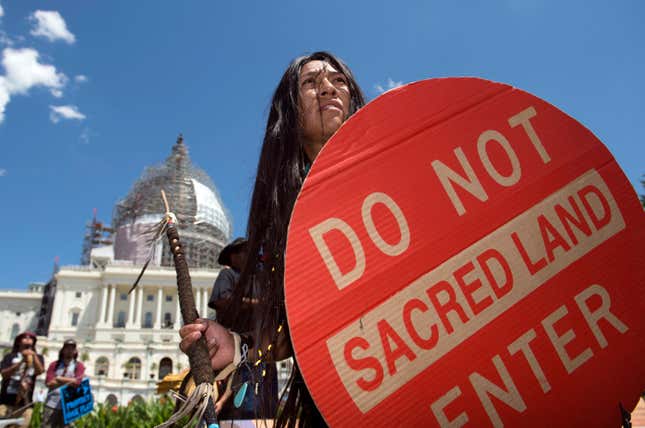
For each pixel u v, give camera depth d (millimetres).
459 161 1188
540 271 1152
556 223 1201
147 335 57125
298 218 1045
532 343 1102
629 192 1275
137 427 7656
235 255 2936
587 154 1285
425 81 1230
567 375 1104
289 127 1447
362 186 1104
